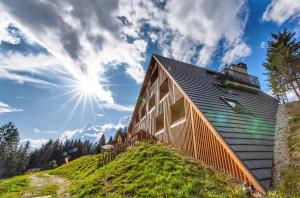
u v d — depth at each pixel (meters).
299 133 9.46
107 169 8.77
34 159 90.44
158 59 16.48
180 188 5.55
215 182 6.04
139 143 11.37
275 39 27.69
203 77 14.88
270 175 6.12
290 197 5.02
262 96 16.97
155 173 6.65
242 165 6.01
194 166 7.30
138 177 6.71
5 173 70.88
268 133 9.56
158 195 5.36
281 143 8.74
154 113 17.55
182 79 12.80
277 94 28.45
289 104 16.48
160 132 15.34
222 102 10.98
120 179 6.89
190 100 9.80
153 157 8.04
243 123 9.27
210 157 8.16
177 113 14.27
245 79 16.36
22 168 76.69
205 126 8.88
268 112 13.23
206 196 5.08
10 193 8.74
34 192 8.86
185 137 10.87
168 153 8.56
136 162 7.91
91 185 7.07
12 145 76.00
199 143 9.23
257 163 6.45
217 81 15.14
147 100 20.59
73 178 13.50
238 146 7.04
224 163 7.18
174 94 13.23
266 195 5.15
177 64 16.39
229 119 9.02
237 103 11.83
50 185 10.93
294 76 25.58
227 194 5.20
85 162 17.45
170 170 6.74
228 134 7.60
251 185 5.70
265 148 7.85
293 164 6.66
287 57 25.00
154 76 19.52
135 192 5.77
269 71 29.34
